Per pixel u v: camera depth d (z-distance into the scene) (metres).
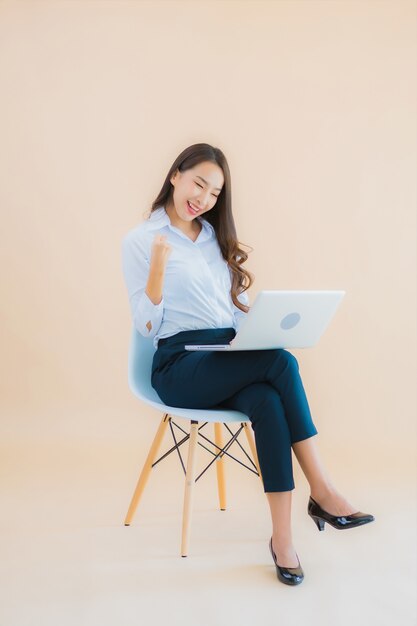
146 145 3.09
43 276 3.07
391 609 1.49
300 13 3.10
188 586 1.59
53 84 3.07
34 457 2.68
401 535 1.95
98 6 3.08
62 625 1.39
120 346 3.08
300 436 1.62
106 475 2.52
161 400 1.91
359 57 3.08
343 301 3.07
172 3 3.10
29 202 3.07
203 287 1.92
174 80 3.10
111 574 1.65
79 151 3.08
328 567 1.71
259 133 3.10
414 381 3.07
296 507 2.22
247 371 1.67
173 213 2.03
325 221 3.08
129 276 1.93
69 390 3.06
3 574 1.64
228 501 2.27
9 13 3.05
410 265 3.07
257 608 1.48
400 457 2.81
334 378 3.07
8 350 3.04
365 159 3.07
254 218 3.09
